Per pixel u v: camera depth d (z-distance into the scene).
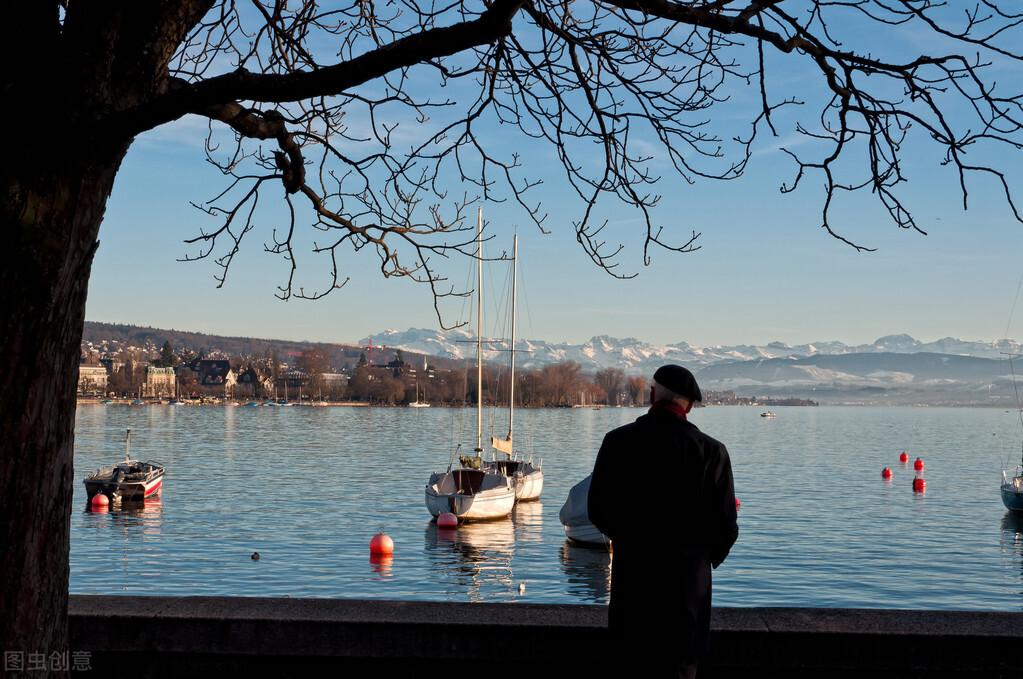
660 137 5.69
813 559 38.41
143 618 5.16
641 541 4.57
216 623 5.15
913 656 4.99
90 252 3.96
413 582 33.41
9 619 3.75
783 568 36.38
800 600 30.86
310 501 57.41
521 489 56.16
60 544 3.94
